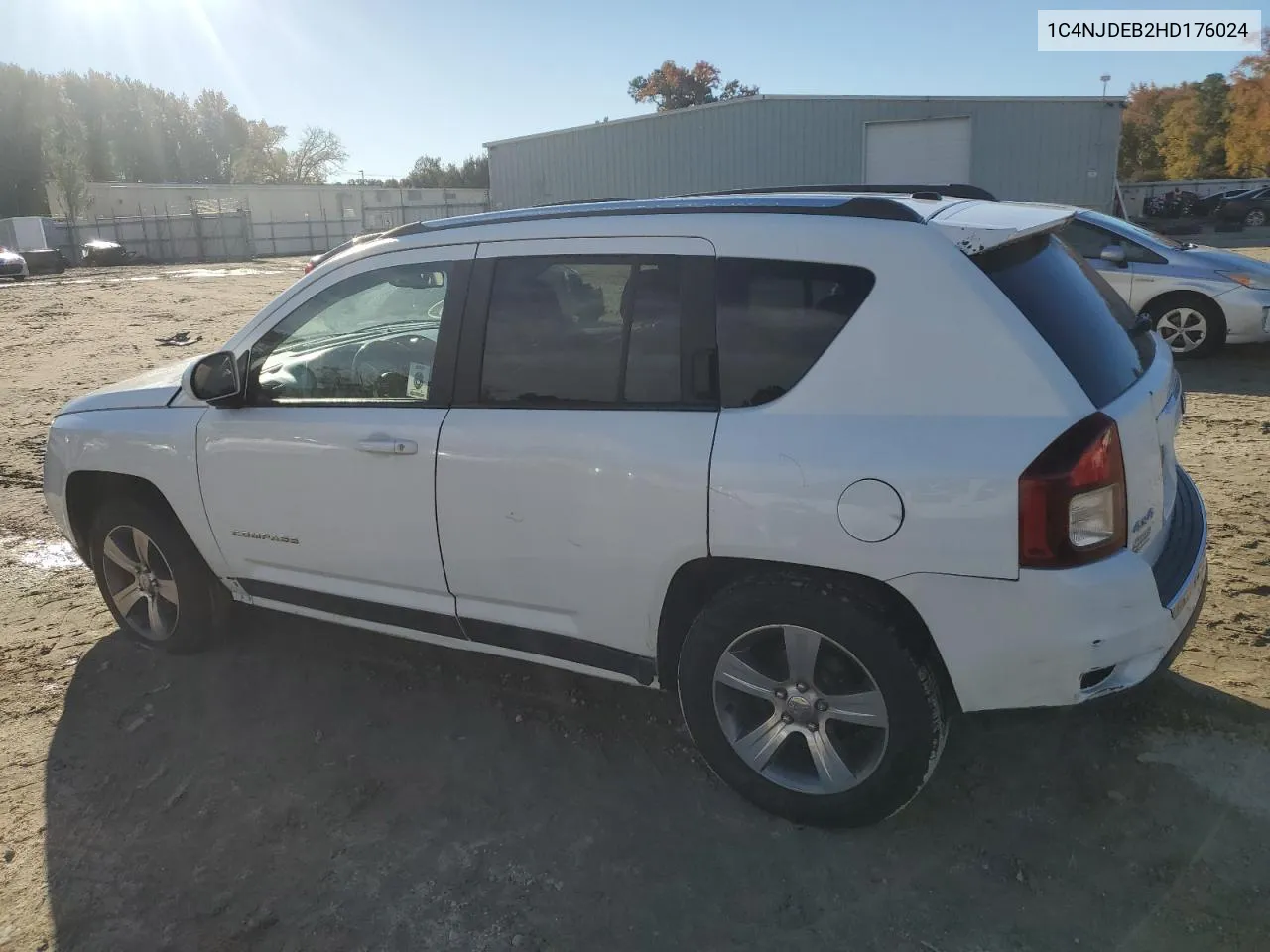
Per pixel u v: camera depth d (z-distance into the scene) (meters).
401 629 3.44
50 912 2.62
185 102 90.25
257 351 3.55
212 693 3.77
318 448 3.34
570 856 2.75
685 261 2.79
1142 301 9.41
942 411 2.43
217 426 3.59
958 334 2.44
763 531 2.56
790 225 2.69
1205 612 3.96
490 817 2.94
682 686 2.87
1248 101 52.28
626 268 2.87
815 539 2.51
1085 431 2.33
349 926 2.53
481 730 3.43
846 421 2.51
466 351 3.11
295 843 2.87
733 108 26.08
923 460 2.40
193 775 3.23
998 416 2.39
